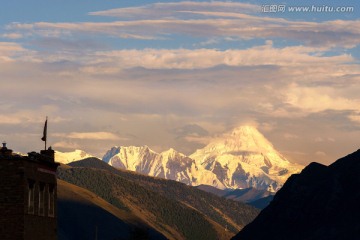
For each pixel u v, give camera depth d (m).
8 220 79.50
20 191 79.62
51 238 87.38
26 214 80.31
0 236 79.38
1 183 79.81
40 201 84.56
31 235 81.62
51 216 87.69
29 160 81.31
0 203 79.62
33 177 82.62
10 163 79.88
